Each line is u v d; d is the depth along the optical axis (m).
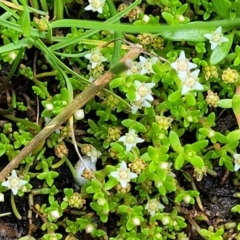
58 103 0.11
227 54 0.12
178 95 0.11
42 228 0.12
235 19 0.12
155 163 0.11
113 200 0.12
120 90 0.12
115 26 0.11
